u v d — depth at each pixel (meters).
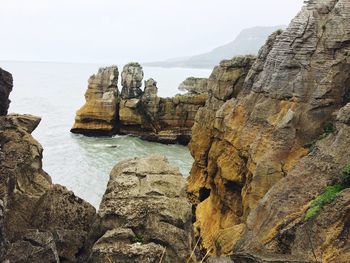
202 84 76.19
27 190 14.97
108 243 11.80
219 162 28.20
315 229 13.59
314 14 24.33
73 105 102.69
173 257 11.74
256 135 24.66
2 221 10.45
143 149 60.56
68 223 14.54
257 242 15.66
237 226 20.30
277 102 24.22
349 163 15.97
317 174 17.08
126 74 71.31
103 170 45.72
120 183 14.10
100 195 36.84
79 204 15.20
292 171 18.22
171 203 13.20
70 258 13.09
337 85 22.77
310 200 16.08
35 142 16.58
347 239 12.73
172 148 62.97
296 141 22.27
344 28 23.27
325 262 12.45
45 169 44.78
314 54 23.72
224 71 34.56
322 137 21.39
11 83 19.05
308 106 22.84
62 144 59.72
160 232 12.14
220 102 34.53
